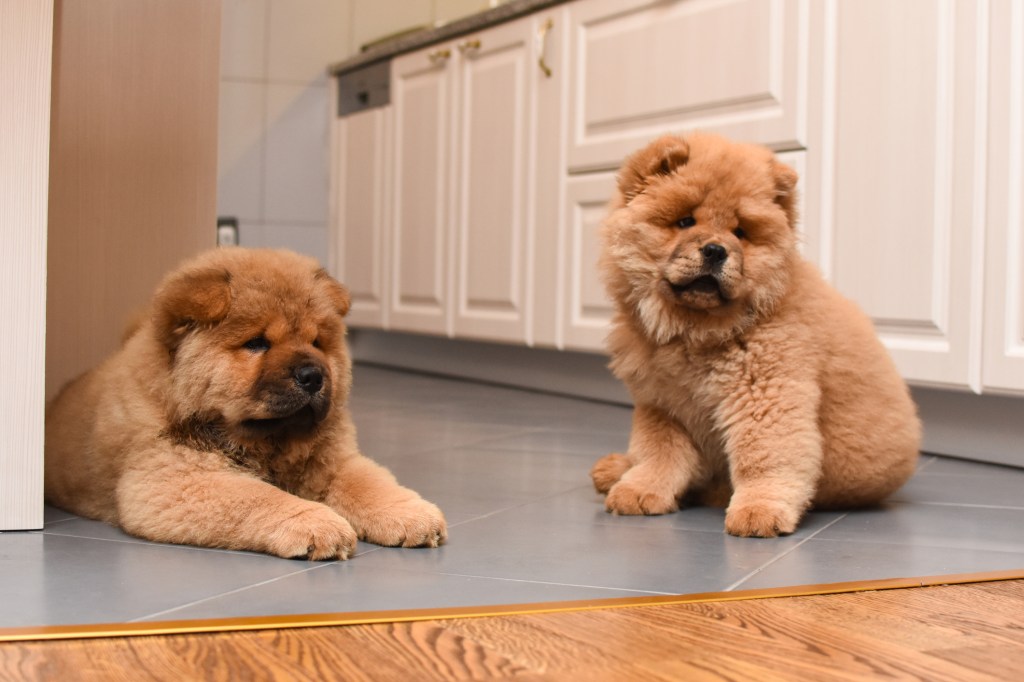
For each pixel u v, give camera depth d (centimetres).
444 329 421
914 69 250
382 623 116
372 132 470
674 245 175
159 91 241
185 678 98
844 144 266
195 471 155
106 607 121
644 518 182
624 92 329
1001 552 158
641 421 195
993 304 238
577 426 297
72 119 232
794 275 183
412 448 254
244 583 132
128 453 159
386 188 461
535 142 368
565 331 356
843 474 186
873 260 261
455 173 413
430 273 430
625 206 188
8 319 160
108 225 236
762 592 132
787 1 277
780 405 174
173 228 244
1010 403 247
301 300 157
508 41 379
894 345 258
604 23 337
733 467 179
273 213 505
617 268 188
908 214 253
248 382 151
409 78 444
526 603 125
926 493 212
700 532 170
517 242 378
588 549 156
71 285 232
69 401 183
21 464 162
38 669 101
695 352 180
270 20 498
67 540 156
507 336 384
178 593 127
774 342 176
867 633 116
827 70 269
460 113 409
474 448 255
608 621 118
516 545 158
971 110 239
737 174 179
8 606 122
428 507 158
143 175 240
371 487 163
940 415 263
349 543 147
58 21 224
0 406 160
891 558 153
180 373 154
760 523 166
